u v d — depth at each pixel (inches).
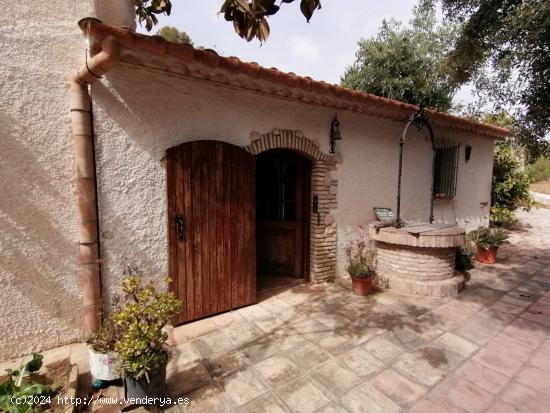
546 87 153.9
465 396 90.7
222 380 99.3
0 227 98.4
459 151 272.2
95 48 99.6
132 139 119.2
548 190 788.6
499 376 100.0
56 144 105.5
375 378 99.4
